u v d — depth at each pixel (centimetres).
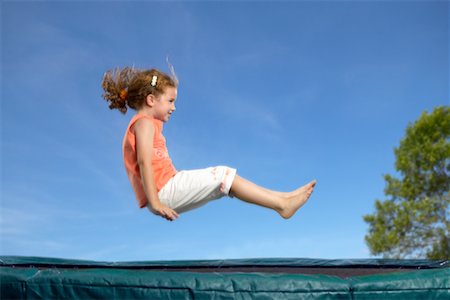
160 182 208
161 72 225
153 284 157
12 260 280
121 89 226
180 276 159
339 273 237
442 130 812
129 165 213
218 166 213
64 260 288
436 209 787
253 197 208
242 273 164
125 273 161
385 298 161
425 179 808
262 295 156
